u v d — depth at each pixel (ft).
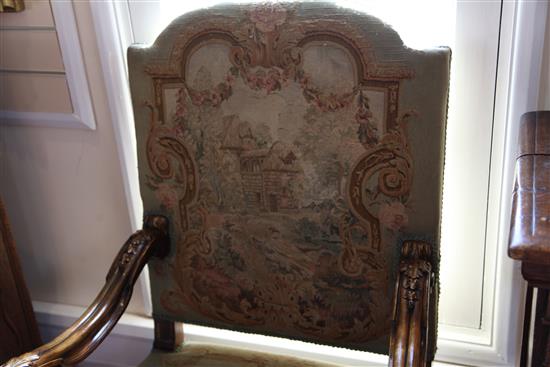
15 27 4.00
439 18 3.44
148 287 4.61
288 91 2.93
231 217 3.25
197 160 3.21
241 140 3.08
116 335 4.76
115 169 4.30
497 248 3.73
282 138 3.01
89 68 4.01
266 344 4.40
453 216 3.83
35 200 4.65
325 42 2.81
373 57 2.76
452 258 3.95
